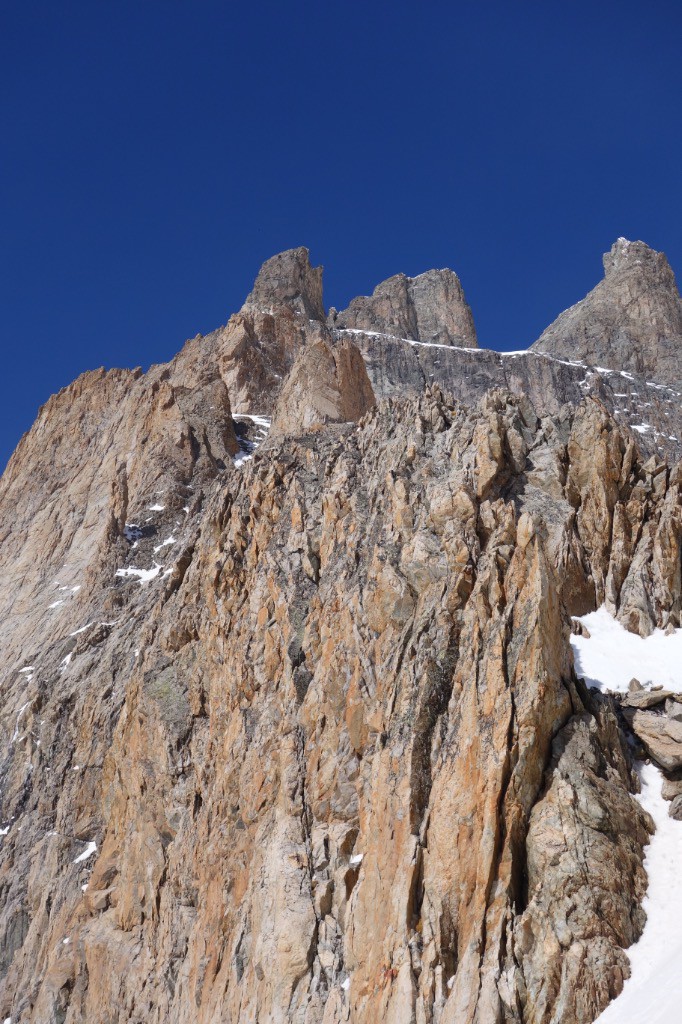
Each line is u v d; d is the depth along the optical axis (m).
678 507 39.84
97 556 75.88
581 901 29.06
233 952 37.12
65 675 65.94
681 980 26.56
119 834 51.47
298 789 38.78
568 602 38.28
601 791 30.88
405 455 43.34
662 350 149.00
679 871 30.05
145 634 55.47
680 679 35.31
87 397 106.81
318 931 35.16
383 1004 29.73
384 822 32.88
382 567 38.88
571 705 32.66
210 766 44.41
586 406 42.84
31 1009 49.62
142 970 45.16
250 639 44.88
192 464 83.38
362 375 85.06
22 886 55.59
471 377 133.75
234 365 99.25
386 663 36.66
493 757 30.88
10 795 61.03
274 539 48.03
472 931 29.39
